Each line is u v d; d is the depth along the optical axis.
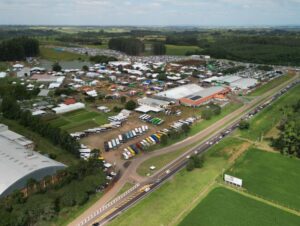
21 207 62.06
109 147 99.31
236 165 89.62
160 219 64.31
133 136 109.69
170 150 99.94
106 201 70.44
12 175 70.38
